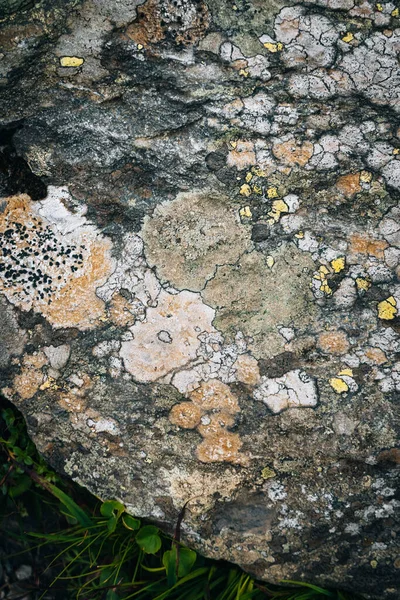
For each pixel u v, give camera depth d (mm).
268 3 470
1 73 468
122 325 478
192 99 474
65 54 468
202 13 469
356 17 472
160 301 477
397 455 467
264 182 476
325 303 474
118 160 479
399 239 475
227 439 474
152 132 477
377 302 473
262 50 472
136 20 468
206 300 475
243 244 476
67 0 462
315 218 477
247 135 475
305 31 471
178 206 479
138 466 480
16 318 480
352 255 475
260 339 474
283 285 474
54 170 480
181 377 475
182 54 471
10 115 476
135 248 478
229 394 474
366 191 475
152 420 478
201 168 477
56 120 477
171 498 480
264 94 474
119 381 478
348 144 475
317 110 475
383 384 469
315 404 470
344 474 472
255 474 476
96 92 474
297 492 477
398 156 474
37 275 480
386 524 476
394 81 473
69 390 480
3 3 458
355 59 473
